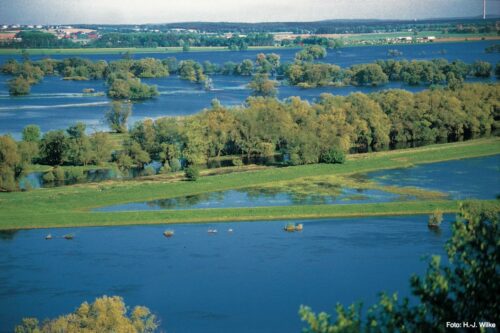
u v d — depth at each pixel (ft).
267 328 412.57
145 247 571.28
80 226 634.43
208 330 408.87
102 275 505.25
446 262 500.33
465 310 171.01
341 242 572.10
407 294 453.58
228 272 507.71
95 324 356.38
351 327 156.56
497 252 175.52
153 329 394.73
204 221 647.56
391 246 558.15
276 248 560.61
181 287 480.23
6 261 537.65
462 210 185.88
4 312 438.40
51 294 469.57
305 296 458.50
